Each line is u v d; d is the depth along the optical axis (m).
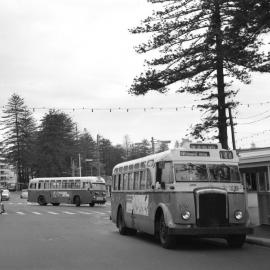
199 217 15.77
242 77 23.52
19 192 129.38
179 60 23.75
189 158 16.64
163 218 16.58
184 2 23.05
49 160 122.44
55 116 126.75
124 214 21.47
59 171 124.56
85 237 20.81
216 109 24.25
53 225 28.53
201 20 22.98
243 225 16.09
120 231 22.00
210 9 22.05
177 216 15.80
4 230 24.89
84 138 141.75
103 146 140.00
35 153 125.38
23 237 20.97
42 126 126.50
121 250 16.17
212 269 12.12
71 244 18.12
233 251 15.49
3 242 18.97
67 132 133.12
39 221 32.44
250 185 21.88
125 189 21.52
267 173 20.92
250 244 17.17
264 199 21.05
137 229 19.75
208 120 24.47
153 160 18.05
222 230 15.74
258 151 22.78
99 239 19.89
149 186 18.27
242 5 14.69
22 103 130.12
